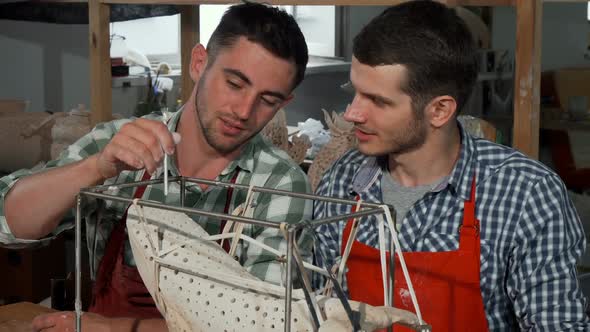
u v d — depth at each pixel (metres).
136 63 3.95
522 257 1.24
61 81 4.18
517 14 1.58
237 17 1.20
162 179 1.04
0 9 2.77
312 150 2.52
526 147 1.60
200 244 0.97
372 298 1.29
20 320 1.45
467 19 4.02
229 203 1.31
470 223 1.25
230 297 0.88
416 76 1.17
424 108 1.20
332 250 1.36
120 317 1.23
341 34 4.94
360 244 1.29
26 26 4.10
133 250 0.99
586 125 3.19
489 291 1.26
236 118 1.21
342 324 0.79
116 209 1.32
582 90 3.57
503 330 1.28
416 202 1.28
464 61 1.19
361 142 1.25
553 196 1.24
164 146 1.03
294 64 1.21
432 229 1.28
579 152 3.28
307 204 1.32
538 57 1.59
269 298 0.87
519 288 1.24
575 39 4.22
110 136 1.37
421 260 1.25
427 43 1.16
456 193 1.27
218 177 1.31
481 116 3.79
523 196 1.24
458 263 1.25
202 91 1.24
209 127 1.23
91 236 1.35
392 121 1.20
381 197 1.33
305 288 0.79
